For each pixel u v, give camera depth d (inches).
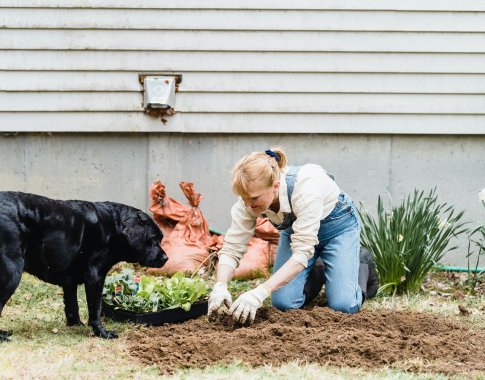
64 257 182.7
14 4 281.3
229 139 291.9
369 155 295.0
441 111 293.1
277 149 190.4
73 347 179.5
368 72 291.1
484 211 297.1
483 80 293.3
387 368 164.2
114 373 161.2
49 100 285.1
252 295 182.7
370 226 272.4
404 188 296.5
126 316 203.0
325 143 294.0
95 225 187.2
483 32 291.7
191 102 287.9
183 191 274.7
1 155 287.1
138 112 287.1
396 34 290.8
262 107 289.7
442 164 296.4
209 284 252.1
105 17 283.9
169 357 169.8
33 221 177.9
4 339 183.5
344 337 177.5
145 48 285.4
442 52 291.7
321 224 210.4
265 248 268.4
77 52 284.4
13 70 283.7
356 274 213.0
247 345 176.4
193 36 286.5
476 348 180.5
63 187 289.4
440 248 248.4
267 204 179.6
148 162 290.7
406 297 240.4
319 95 291.0
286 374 158.4
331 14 288.8
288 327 184.4
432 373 161.9
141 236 192.7
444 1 290.4
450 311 225.3
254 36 287.6
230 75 288.0
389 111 292.5
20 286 242.5
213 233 289.0
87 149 289.6
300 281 213.2
